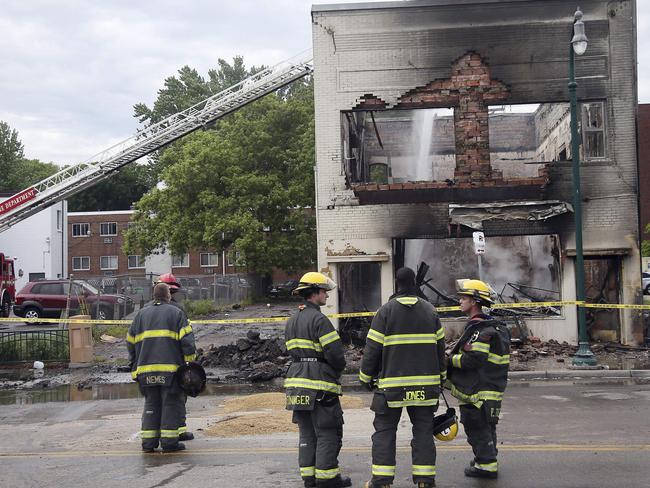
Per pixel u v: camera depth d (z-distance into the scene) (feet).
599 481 21.04
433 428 21.03
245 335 74.28
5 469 24.47
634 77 61.26
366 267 64.85
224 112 89.04
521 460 23.73
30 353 56.59
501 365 21.68
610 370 47.60
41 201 95.35
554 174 61.57
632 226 60.80
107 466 24.48
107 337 72.69
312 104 145.79
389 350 20.22
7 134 259.39
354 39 62.69
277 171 139.03
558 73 61.36
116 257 204.23
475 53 61.87
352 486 21.45
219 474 22.94
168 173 137.39
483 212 60.18
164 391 26.45
